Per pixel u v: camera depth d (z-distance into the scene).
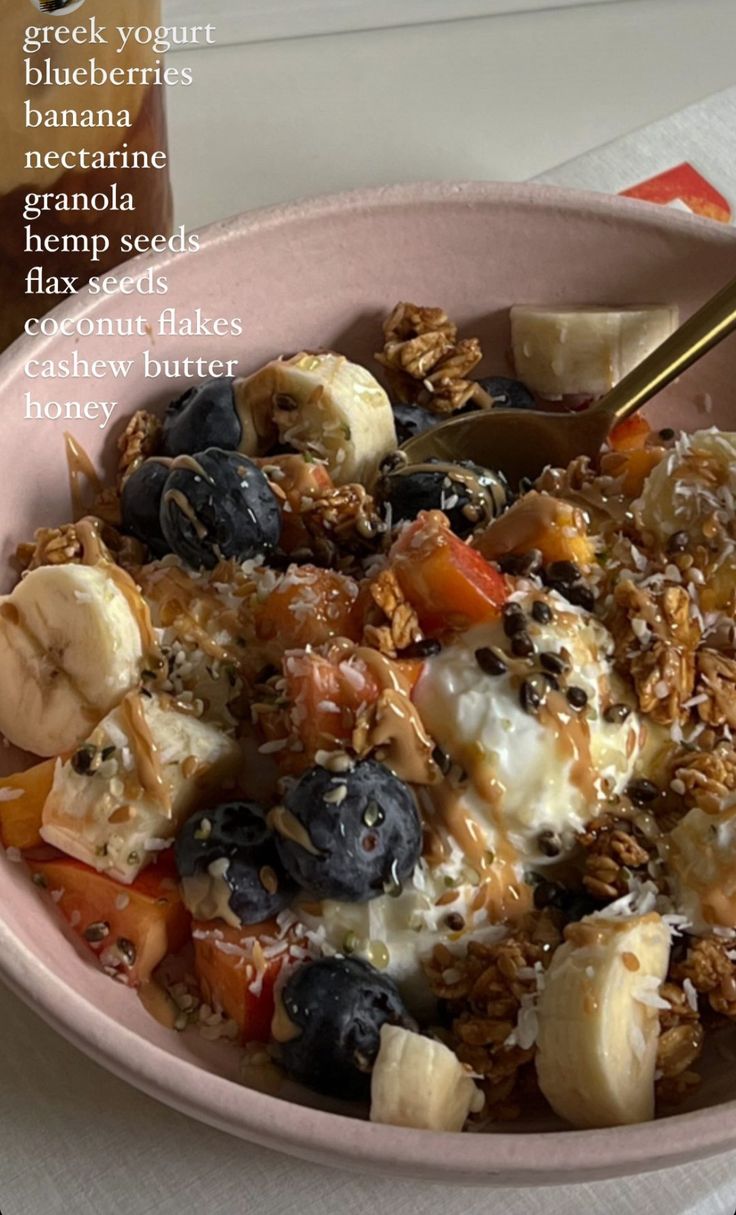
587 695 0.23
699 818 0.22
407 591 0.23
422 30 0.41
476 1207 0.21
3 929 0.19
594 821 0.23
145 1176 0.21
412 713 0.22
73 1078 0.21
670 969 0.21
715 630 0.24
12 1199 0.20
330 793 0.21
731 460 0.25
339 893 0.21
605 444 0.28
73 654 0.23
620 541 0.25
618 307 0.29
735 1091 0.21
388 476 0.26
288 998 0.20
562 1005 0.20
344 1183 0.21
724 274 0.28
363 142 0.38
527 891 0.22
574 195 0.28
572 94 0.40
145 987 0.22
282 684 0.23
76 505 0.26
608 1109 0.20
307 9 0.41
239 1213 0.20
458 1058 0.21
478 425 0.28
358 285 0.28
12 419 0.25
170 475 0.25
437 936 0.22
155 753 0.22
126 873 0.21
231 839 0.21
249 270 0.27
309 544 0.26
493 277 0.28
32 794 0.22
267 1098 0.18
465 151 0.38
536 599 0.23
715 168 0.34
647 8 0.42
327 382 0.26
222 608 0.24
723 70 0.41
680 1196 0.21
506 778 0.22
